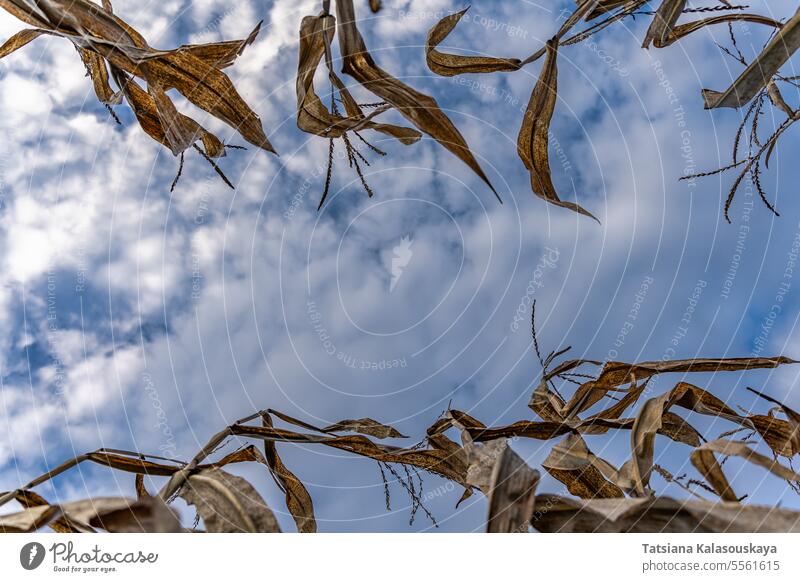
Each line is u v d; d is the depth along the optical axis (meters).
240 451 2.39
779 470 1.54
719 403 2.34
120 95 2.44
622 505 1.59
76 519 1.59
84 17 2.02
